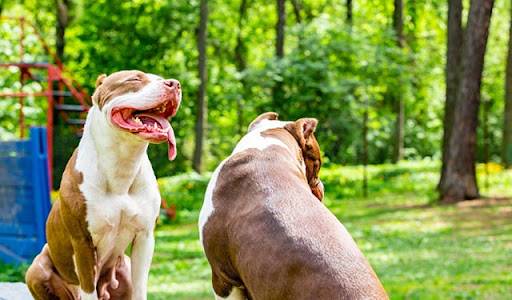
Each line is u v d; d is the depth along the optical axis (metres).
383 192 23.62
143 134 4.70
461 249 13.20
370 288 3.53
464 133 19.77
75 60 29.77
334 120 24.28
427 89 38.50
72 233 5.07
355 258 3.69
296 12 34.62
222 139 32.59
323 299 3.57
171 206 18.70
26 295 6.86
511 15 29.20
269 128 4.86
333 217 4.03
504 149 29.41
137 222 5.12
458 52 21.34
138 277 5.26
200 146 27.14
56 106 18.67
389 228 16.05
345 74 24.30
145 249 5.23
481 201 19.53
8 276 10.38
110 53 29.17
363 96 24.25
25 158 11.12
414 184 25.22
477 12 19.20
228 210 4.35
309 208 4.05
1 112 19.86
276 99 24.45
